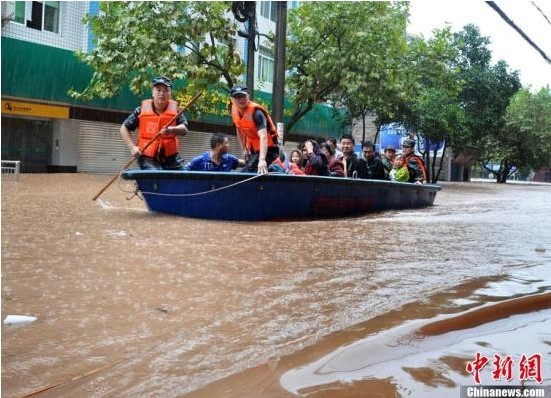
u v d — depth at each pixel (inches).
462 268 148.3
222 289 119.6
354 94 667.4
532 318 104.8
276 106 454.0
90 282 121.7
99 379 74.2
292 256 160.9
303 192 275.9
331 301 111.9
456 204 440.8
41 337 88.5
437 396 70.2
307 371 76.7
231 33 546.6
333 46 636.7
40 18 608.7
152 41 505.4
